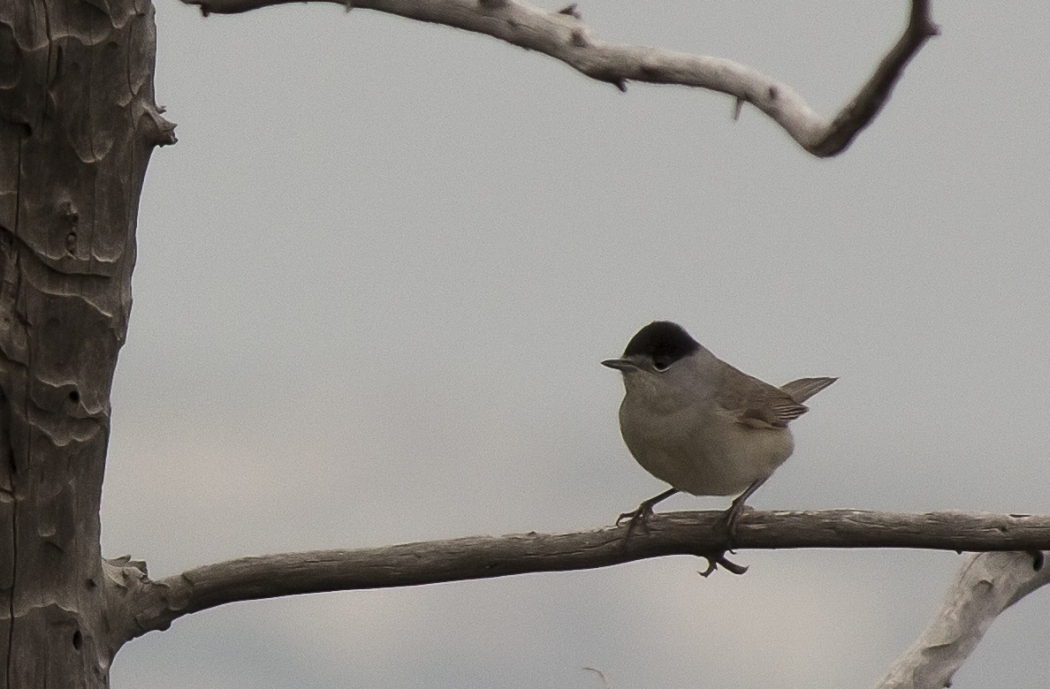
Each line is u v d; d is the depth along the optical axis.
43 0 6.36
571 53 8.69
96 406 6.97
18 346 6.70
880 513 8.27
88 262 6.77
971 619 9.61
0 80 6.40
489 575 8.03
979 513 8.11
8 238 6.63
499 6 8.83
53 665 7.03
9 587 6.88
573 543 8.20
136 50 6.68
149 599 7.50
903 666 9.67
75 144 6.60
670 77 8.38
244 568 7.63
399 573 7.77
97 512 7.22
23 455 6.80
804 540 8.32
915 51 6.23
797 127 7.46
